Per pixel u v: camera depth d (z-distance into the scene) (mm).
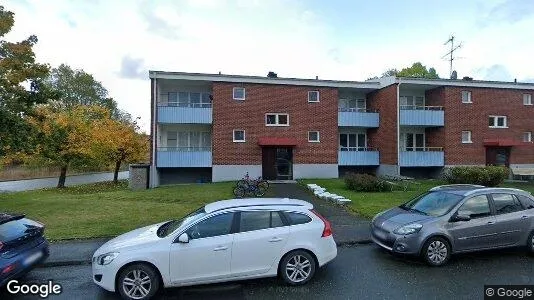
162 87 22875
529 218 7344
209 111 21609
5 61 13023
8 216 6020
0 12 12859
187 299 5391
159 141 22234
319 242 6051
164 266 5461
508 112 24250
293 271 5902
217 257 5621
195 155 21297
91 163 27031
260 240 5793
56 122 23562
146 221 10352
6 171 38938
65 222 10273
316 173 22562
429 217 7023
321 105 22766
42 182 33500
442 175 21812
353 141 25312
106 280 5371
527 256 7371
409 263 6977
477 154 23641
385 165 23312
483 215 7160
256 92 21906
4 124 13188
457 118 23375
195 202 13727
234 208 5977
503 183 20203
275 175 22203
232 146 21594
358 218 10773
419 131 25109
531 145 24609
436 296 5359
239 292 5629
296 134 22359
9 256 5461
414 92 25219
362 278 6168
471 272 6418
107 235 8891
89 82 53906
